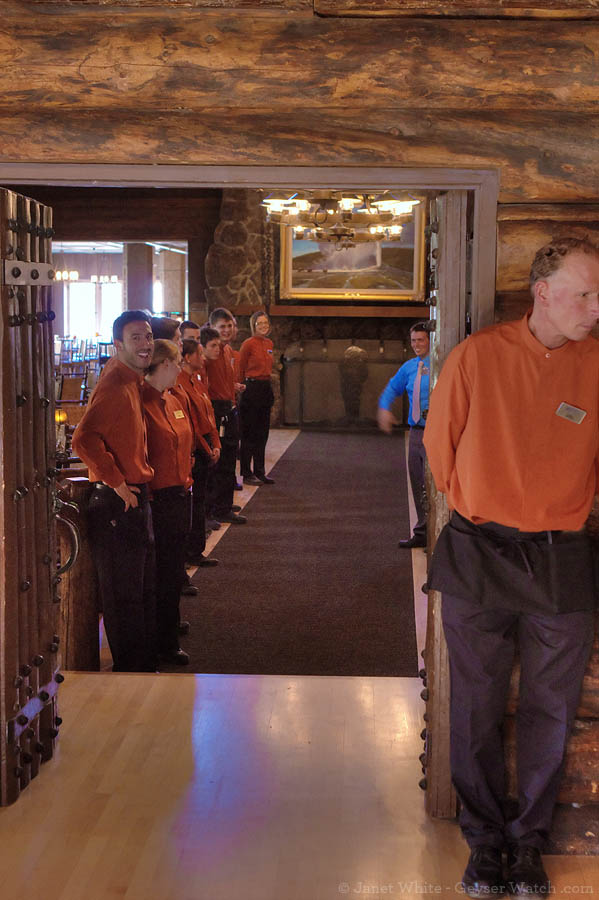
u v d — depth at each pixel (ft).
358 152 9.10
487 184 9.16
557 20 8.90
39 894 8.14
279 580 19.80
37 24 8.98
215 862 8.66
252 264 45.09
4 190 9.23
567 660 8.45
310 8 8.81
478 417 8.23
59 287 78.07
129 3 8.84
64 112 9.13
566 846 9.04
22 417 9.98
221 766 10.52
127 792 9.93
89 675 13.11
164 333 15.76
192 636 16.20
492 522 8.38
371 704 12.21
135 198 44.80
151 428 14.21
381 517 26.12
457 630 8.55
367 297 45.55
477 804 8.76
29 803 9.71
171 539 14.53
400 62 8.97
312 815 9.51
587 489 8.39
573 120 9.11
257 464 31.45
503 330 8.37
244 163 9.16
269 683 12.88
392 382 22.62
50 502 10.86
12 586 9.60
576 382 8.14
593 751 9.07
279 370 47.03
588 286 7.70
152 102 9.09
